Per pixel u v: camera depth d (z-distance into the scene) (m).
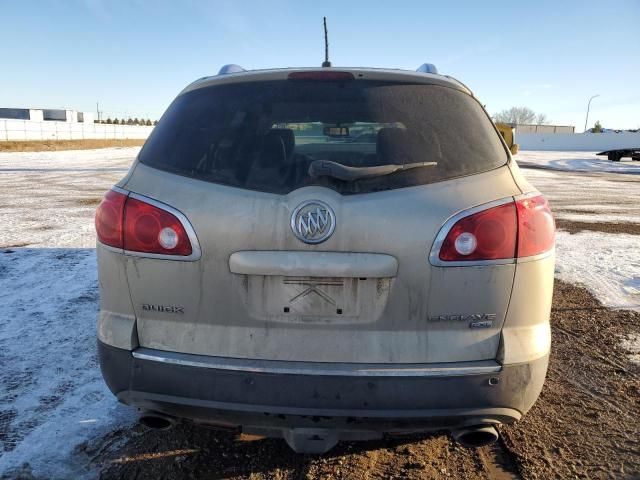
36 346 3.84
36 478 2.41
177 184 2.07
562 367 3.66
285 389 1.95
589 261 6.62
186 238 2.00
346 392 1.93
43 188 14.91
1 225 8.73
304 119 2.17
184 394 2.02
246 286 1.99
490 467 2.56
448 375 1.92
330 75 2.25
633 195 14.95
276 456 2.62
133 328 2.09
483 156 2.11
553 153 51.22
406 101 2.20
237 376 1.97
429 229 1.93
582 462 2.59
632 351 3.91
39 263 6.17
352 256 1.93
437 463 2.58
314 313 1.99
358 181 1.97
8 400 3.08
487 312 1.98
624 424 2.93
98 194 13.52
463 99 2.26
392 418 1.94
